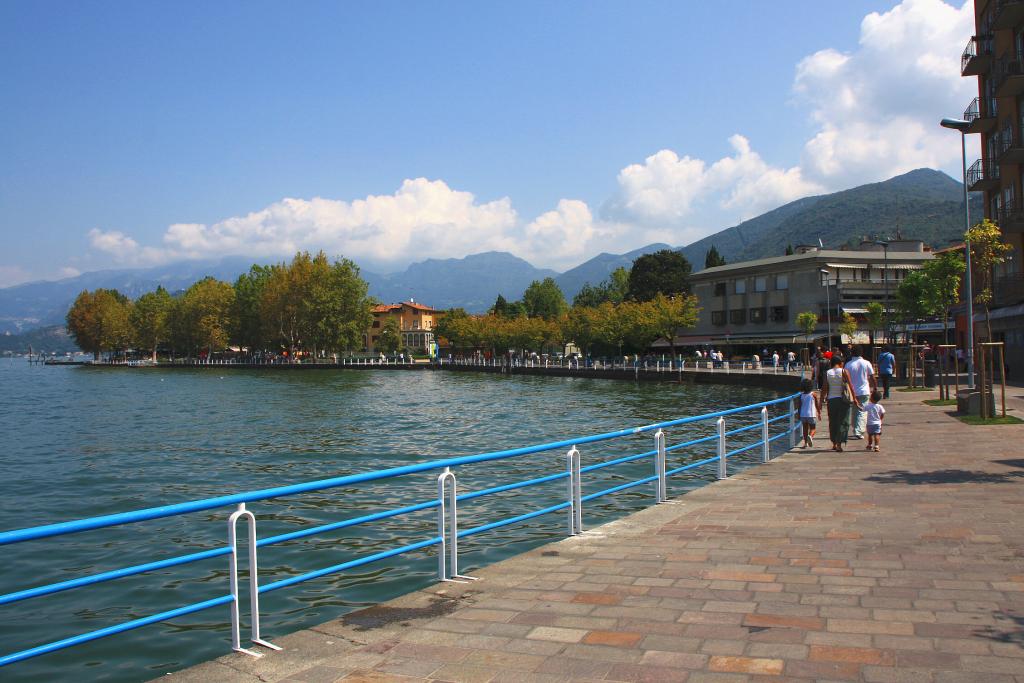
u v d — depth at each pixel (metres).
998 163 38.06
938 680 4.53
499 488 8.16
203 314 138.00
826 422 22.67
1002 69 37.16
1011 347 40.41
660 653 5.13
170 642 8.59
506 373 96.88
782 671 4.74
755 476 13.41
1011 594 6.16
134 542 13.20
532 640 5.49
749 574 7.07
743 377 54.22
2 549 12.80
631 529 9.34
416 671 4.98
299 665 5.19
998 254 25.56
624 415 38.66
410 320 171.12
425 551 12.05
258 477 20.66
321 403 51.03
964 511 9.56
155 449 27.00
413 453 25.42
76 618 9.53
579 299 142.88
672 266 111.19
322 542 12.77
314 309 114.38
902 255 78.50
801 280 76.81
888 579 6.72
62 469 22.38
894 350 47.59
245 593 10.28
